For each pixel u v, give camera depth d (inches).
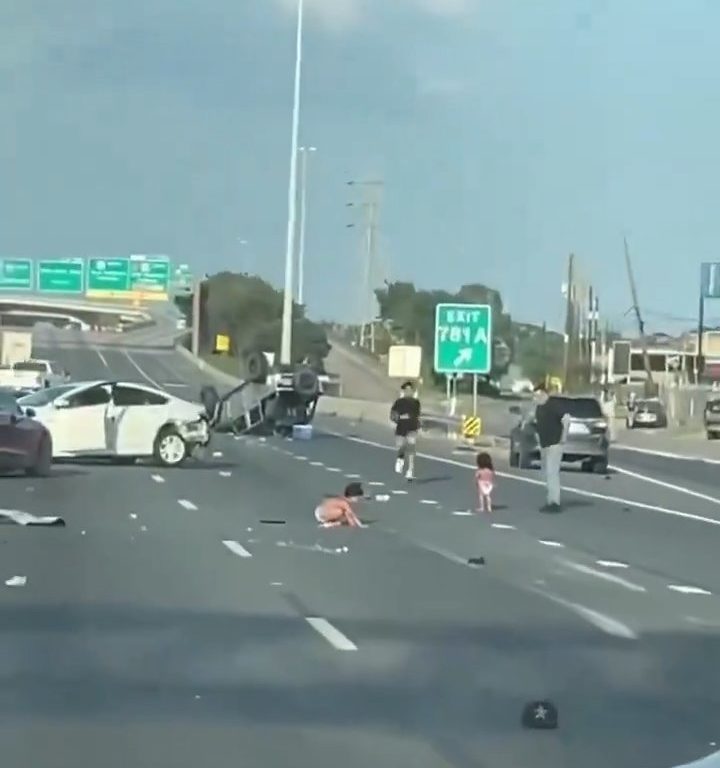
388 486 1640.0
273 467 1895.9
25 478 1563.7
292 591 811.4
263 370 2795.3
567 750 464.1
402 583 856.3
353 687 557.3
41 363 3599.9
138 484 1529.3
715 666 618.2
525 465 2078.0
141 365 5575.8
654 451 2940.5
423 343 6048.2
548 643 666.8
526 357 5541.3
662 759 454.3
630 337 6840.6
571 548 1078.4
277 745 463.8
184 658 608.7
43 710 508.4
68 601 754.2
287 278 3228.3
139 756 446.9
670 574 944.3
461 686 564.1
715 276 4434.1
